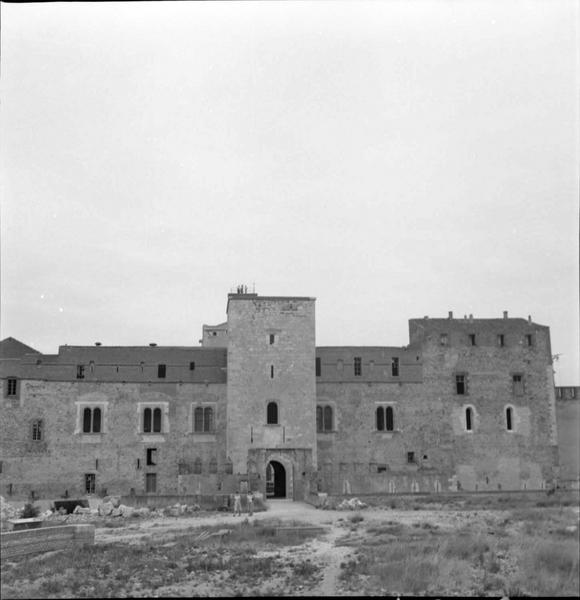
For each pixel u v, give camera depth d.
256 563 34.03
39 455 76.94
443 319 86.69
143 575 32.00
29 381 78.00
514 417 84.19
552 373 85.75
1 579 31.19
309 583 30.22
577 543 34.31
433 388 83.88
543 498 66.56
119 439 78.69
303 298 79.88
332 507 61.53
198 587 29.72
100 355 80.56
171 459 78.94
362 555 34.75
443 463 82.31
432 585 29.23
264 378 78.19
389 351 84.88
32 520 42.53
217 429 80.00
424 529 43.72
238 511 59.75
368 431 82.19
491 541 36.28
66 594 28.48
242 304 79.38
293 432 77.25
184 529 47.59
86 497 75.25
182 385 80.56
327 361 83.81
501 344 85.75
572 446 86.12
